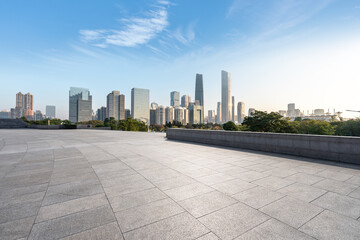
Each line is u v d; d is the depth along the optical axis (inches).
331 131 2559.1
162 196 168.4
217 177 222.8
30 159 321.7
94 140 624.1
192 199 162.2
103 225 122.2
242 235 112.0
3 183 201.2
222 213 138.0
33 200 159.5
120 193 175.2
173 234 112.9
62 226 120.8
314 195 170.4
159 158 331.9
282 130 2223.2
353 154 283.0
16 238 108.0
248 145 430.0
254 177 223.0
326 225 122.2
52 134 893.8
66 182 205.2
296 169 257.9
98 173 239.1
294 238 109.1
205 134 535.2
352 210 142.3
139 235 111.8
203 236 111.0
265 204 152.6
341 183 201.5
